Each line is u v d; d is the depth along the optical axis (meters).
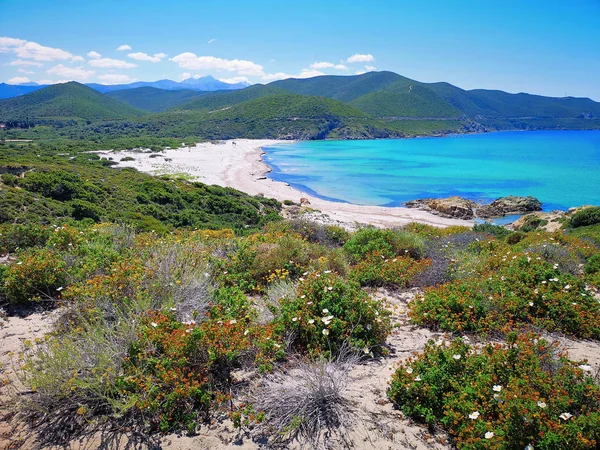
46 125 178.50
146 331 3.74
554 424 2.64
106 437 3.07
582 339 4.95
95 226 10.78
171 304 4.39
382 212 41.97
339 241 12.02
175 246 6.56
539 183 62.28
